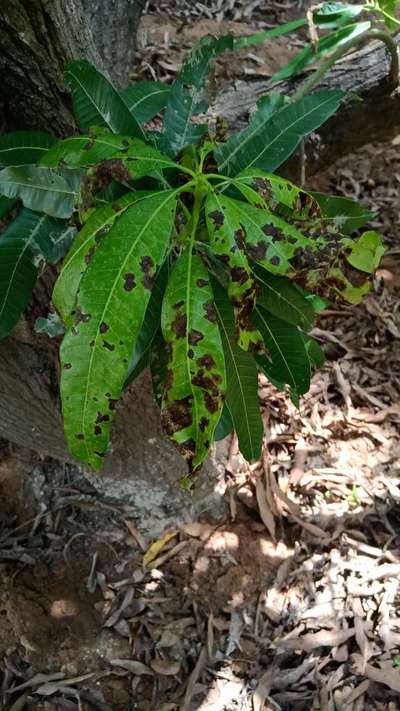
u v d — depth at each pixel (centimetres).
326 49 162
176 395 83
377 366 289
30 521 239
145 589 230
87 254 83
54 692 211
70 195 99
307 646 220
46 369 175
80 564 233
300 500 251
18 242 105
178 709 211
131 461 209
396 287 312
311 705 210
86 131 104
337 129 224
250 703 211
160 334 105
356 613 225
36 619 220
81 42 125
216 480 231
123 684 215
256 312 113
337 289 89
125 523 238
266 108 116
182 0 396
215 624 225
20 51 114
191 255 84
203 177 87
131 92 126
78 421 79
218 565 234
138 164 86
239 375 117
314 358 146
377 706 210
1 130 128
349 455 263
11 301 105
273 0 411
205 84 114
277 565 235
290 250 84
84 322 77
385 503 250
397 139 364
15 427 191
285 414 270
